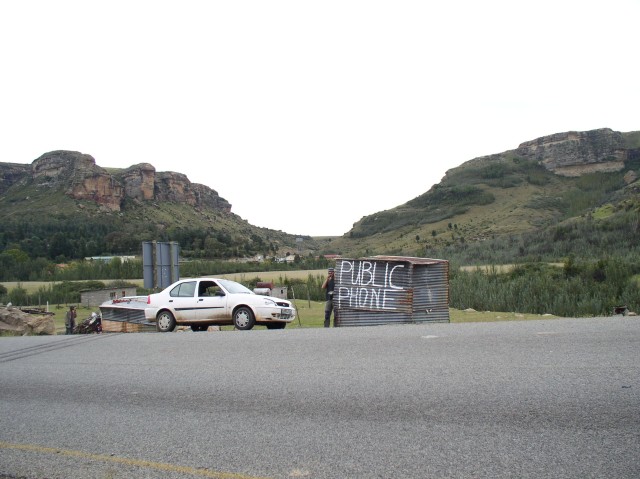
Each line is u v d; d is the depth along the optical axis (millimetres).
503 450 4867
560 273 54062
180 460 5113
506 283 45812
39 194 191625
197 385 7832
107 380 8531
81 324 24641
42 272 88500
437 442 5141
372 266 17688
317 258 141875
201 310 16469
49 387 8312
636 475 4285
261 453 5152
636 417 5516
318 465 4793
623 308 28484
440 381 7168
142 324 23297
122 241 146250
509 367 7695
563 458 4645
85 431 6129
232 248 161375
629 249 72562
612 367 7426
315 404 6555
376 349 9492
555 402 6082
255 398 6977
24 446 5742
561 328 10695
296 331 12562
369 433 5480
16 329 25328
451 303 43531
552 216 186250
